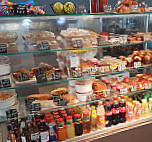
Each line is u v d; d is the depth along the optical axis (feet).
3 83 5.65
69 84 7.41
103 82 7.68
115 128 6.98
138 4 7.18
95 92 7.04
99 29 7.33
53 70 6.70
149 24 8.05
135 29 7.89
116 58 7.84
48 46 5.96
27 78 6.15
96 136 6.66
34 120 6.49
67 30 6.79
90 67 6.84
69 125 6.45
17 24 6.21
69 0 7.72
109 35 7.34
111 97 7.16
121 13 6.59
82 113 7.00
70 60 6.74
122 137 6.99
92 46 6.64
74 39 6.36
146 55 7.62
